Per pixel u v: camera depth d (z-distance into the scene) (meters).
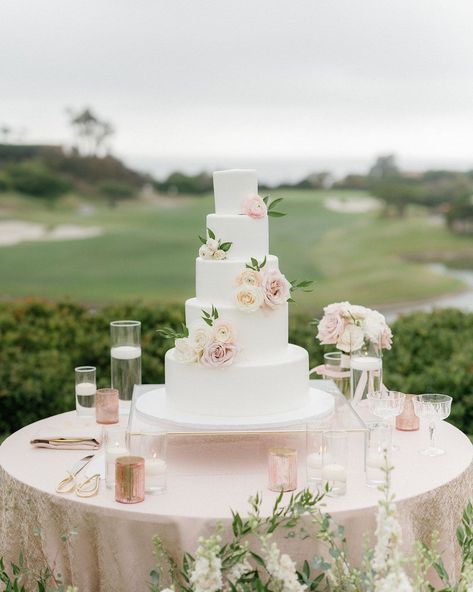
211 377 3.34
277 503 2.71
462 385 5.80
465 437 3.78
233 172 3.54
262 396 3.35
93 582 2.98
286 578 2.52
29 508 3.13
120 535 2.89
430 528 3.07
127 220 23.52
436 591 2.70
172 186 23.77
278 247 23.08
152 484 3.03
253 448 3.43
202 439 3.43
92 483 3.16
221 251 3.50
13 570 3.13
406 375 6.31
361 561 2.88
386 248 22.62
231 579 2.65
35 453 3.55
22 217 23.05
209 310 3.44
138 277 22.72
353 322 3.90
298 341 6.64
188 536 2.81
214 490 3.08
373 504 2.91
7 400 5.93
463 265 22.25
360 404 3.88
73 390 6.10
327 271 22.78
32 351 7.00
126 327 3.99
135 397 3.71
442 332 6.84
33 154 23.22
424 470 3.29
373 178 22.88
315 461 3.05
